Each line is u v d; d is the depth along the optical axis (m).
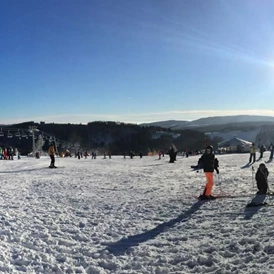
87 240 7.91
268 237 6.98
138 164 39.25
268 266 5.54
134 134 147.75
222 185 16.34
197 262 6.18
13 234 8.21
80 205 12.38
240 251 6.45
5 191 15.75
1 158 55.00
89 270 6.09
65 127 150.50
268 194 12.73
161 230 8.57
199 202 12.12
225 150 69.56
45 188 17.22
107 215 10.57
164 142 142.75
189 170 26.58
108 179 21.52
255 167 25.88
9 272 5.88
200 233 7.99
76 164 40.34
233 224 8.50
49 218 10.03
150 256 6.68
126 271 6.01
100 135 148.50
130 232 8.48
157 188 16.52
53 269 6.11
